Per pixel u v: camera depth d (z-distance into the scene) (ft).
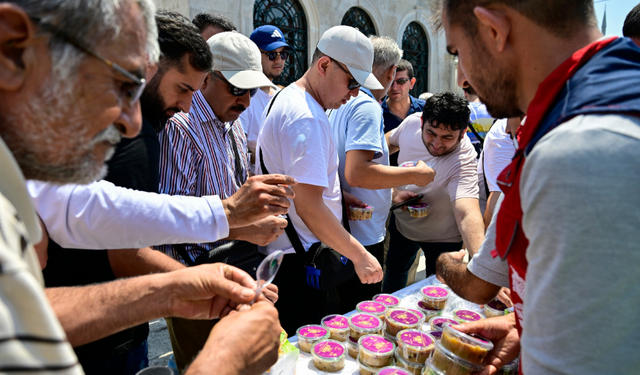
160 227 3.92
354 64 6.11
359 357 4.56
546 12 2.30
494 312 5.43
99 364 4.25
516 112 2.77
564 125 2.09
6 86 1.87
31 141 2.06
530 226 2.18
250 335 2.60
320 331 5.13
